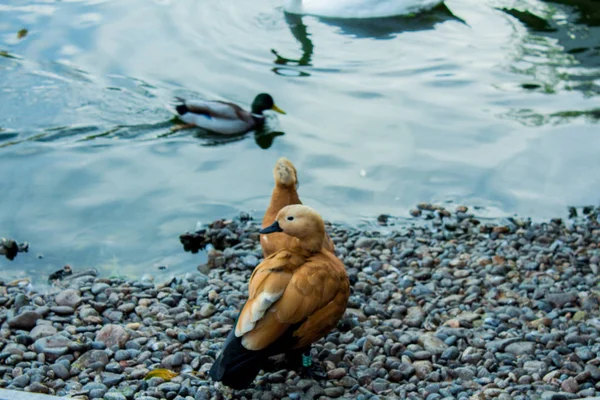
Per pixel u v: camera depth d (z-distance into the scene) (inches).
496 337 292.2
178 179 450.0
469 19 668.1
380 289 334.0
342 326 295.7
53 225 402.9
